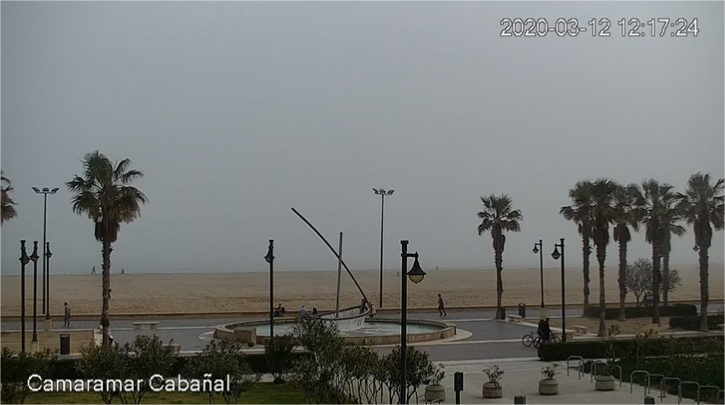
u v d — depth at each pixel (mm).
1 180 44531
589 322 50844
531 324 50000
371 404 21594
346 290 136875
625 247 51406
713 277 170000
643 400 23094
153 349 20641
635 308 54812
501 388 24125
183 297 108750
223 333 39812
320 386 21797
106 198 36250
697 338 35438
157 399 21938
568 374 28844
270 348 25875
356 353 22156
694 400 23250
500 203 56938
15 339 40719
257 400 22156
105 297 36000
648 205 51531
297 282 189250
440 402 22641
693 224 46312
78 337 42062
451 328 42125
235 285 170250
